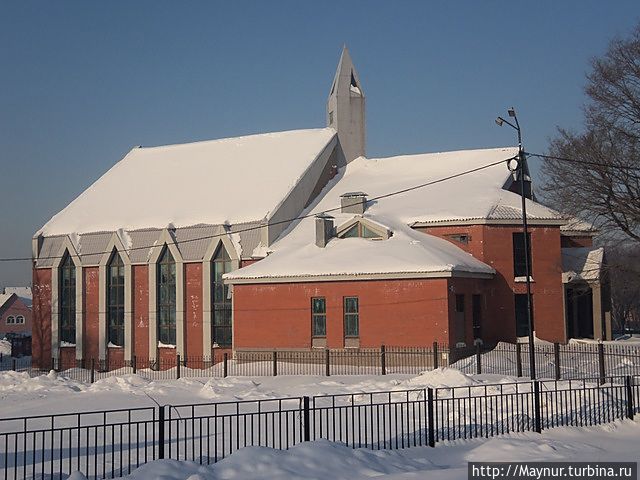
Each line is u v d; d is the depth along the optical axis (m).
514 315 43.12
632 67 43.00
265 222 45.62
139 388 29.89
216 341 46.22
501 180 48.16
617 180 43.06
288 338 40.75
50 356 52.50
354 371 36.16
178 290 47.47
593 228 47.34
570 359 35.88
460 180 48.59
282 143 55.38
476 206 44.28
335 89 57.19
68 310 52.19
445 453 15.96
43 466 13.94
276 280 41.00
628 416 20.23
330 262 40.47
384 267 38.72
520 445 16.23
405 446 16.62
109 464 15.53
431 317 37.75
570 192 44.81
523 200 30.86
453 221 43.72
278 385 30.09
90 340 50.78
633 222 43.72
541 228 44.22
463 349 38.75
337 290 39.78
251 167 53.06
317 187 52.22
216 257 46.72
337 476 12.97
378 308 38.84
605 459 14.86
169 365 47.66
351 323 39.47
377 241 41.50
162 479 12.04
